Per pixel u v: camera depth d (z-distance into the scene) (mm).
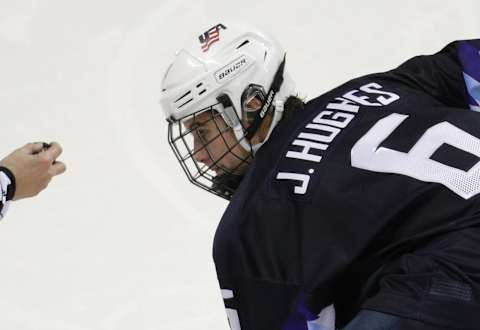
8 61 12648
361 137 6637
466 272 5734
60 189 11297
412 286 5777
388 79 7855
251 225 6566
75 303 9742
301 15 13117
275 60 7359
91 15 13070
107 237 10617
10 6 13070
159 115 12195
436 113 6848
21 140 11859
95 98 12328
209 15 13133
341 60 12625
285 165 6637
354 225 6234
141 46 12852
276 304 6465
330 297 6398
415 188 6223
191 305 9672
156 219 10859
